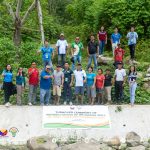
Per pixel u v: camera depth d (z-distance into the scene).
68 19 38.34
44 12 32.34
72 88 20.28
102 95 19.55
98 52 23.80
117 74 19.48
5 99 18.89
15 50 23.41
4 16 28.48
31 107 18.72
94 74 19.39
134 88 19.36
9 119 18.20
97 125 18.33
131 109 19.09
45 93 19.06
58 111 18.56
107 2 27.61
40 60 23.56
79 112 18.59
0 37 26.89
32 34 29.17
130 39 23.23
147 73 22.50
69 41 31.14
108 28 27.95
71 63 23.48
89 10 29.58
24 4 30.64
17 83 19.03
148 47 26.42
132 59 23.53
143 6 26.94
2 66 22.66
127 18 27.00
